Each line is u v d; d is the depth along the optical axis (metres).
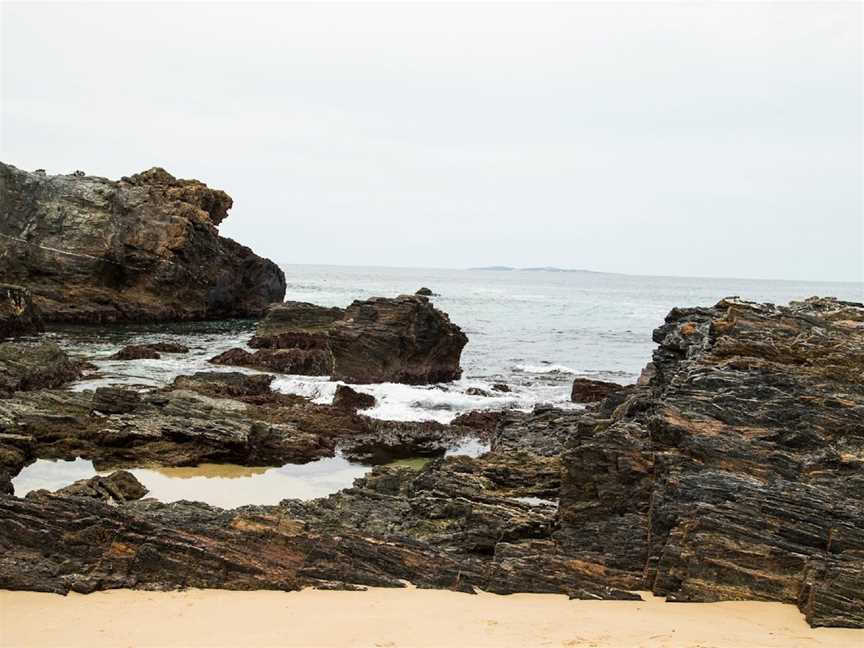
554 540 14.66
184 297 68.06
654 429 14.66
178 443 23.73
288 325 48.47
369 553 13.16
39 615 10.82
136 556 12.66
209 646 9.66
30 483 20.50
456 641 9.73
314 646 9.62
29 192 64.62
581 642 9.64
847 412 14.27
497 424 27.70
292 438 24.89
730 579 11.80
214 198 76.12
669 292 171.25
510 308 98.44
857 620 10.38
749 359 16.30
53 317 61.75
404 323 36.41
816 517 12.16
